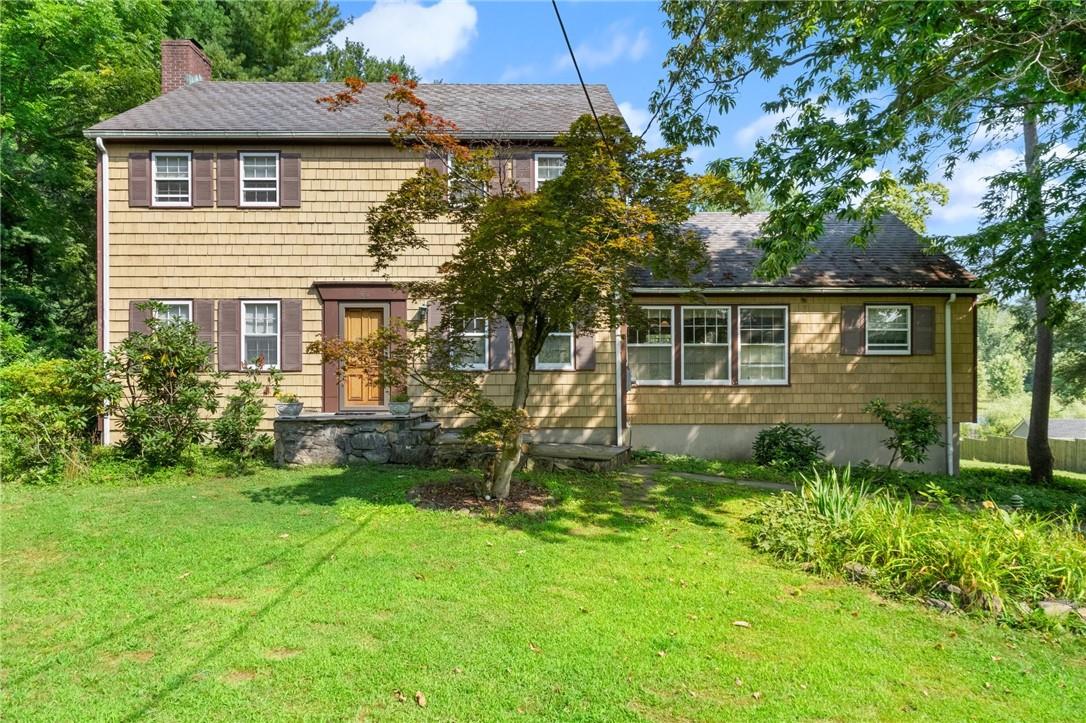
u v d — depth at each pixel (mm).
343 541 5438
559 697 3012
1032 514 6602
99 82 15648
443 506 6742
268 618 3797
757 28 9992
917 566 4793
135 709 2809
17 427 7926
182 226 11305
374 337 6691
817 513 5840
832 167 8242
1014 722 2951
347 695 2963
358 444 9266
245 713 2801
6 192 16219
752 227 14375
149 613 3848
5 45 15062
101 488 7516
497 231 5781
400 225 6652
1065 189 10305
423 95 13492
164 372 8641
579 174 5691
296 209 11398
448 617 3896
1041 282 10219
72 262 18125
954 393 12094
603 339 11453
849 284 11852
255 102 12672
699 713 2922
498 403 11305
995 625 4141
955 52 7309
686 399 12039
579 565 5012
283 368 11312
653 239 6055
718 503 7562
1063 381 19922
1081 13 6285
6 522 5887
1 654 3307
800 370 12078
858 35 7703
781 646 3684
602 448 10359
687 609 4184
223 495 7164
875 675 3371
